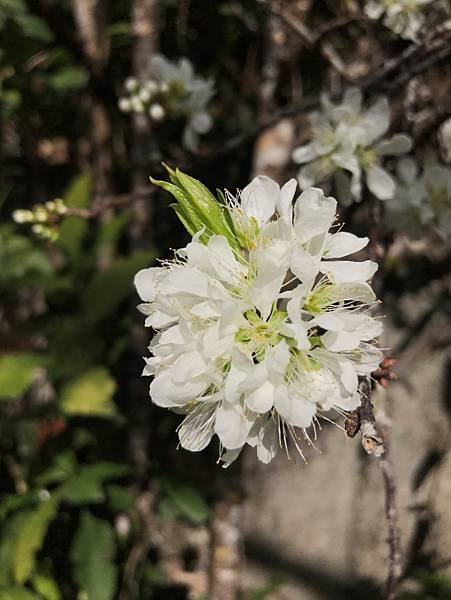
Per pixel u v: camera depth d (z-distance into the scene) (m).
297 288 0.10
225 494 0.26
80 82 0.28
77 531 0.25
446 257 0.25
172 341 0.10
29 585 0.25
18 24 0.26
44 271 0.28
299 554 0.26
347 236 0.11
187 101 0.22
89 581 0.23
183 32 0.27
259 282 0.10
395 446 0.24
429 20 0.21
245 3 0.28
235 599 0.27
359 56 0.26
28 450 0.28
